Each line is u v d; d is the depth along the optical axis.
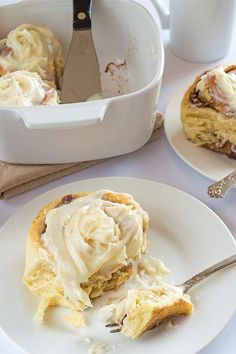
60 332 0.59
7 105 0.70
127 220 0.63
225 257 0.63
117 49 0.83
